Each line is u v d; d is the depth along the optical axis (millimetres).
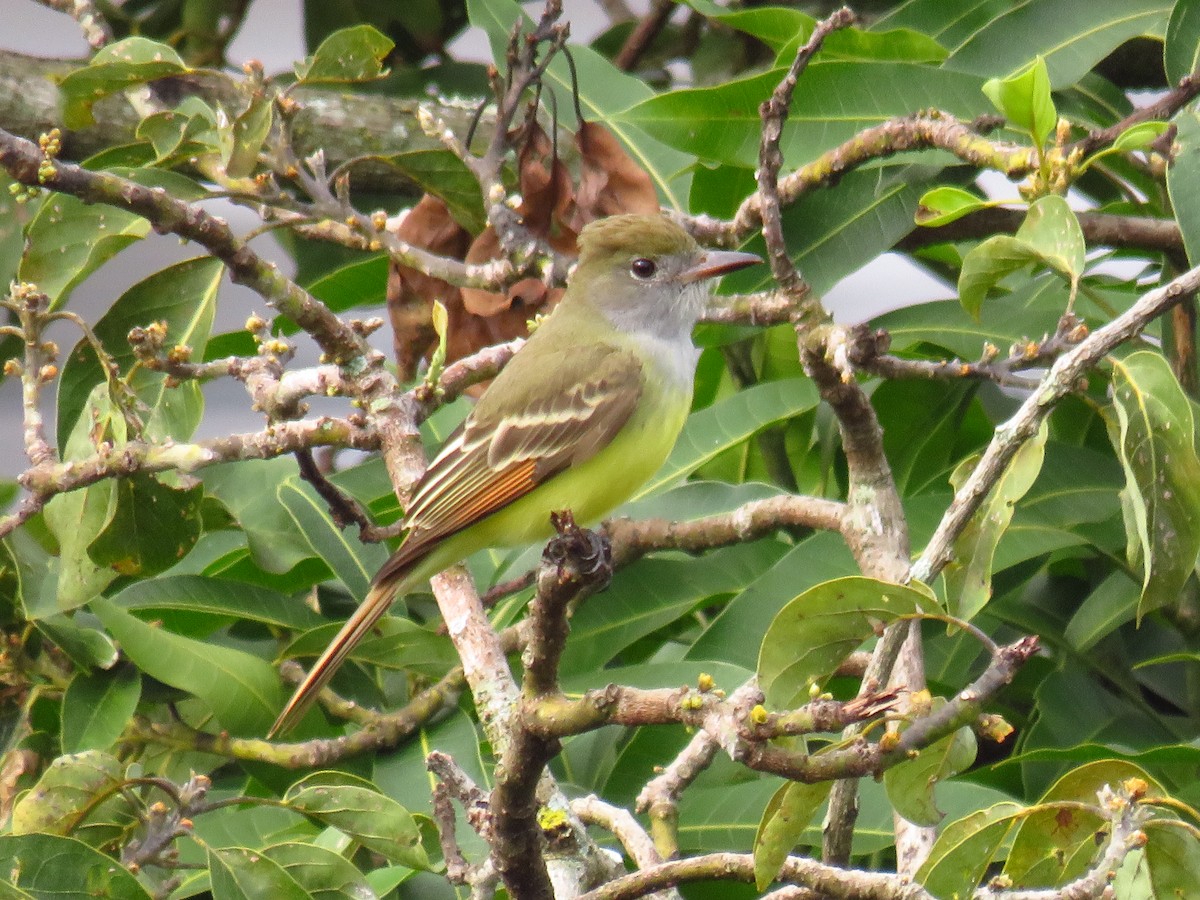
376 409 7590
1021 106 7375
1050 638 8367
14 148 6523
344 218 8469
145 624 7824
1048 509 8094
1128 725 7922
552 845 6348
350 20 11969
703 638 8055
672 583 8641
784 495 8117
